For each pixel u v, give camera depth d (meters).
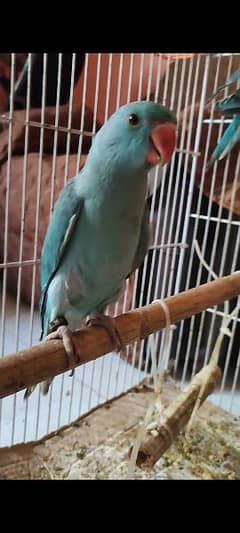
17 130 0.92
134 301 0.69
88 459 0.45
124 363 0.73
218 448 0.49
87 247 0.31
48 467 0.43
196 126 0.63
